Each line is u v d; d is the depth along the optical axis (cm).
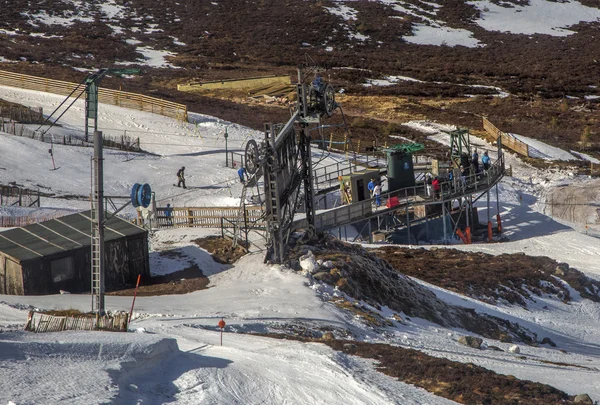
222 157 7956
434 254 5478
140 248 4009
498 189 7456
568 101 11856
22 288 3597
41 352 1830
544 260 5347
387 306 3762
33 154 7006
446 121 10225
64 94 9900
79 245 3822
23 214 5256
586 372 2642
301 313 3127
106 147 7744
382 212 5819
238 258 4281
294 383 1923
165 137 8550
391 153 6138
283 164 4188
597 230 6556
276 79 11831
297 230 4712
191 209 5269
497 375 2138
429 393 1914
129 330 2477
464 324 3941
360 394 1848
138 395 1714
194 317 2966
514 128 10006
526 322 4247
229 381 1903
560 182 7956
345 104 11031
